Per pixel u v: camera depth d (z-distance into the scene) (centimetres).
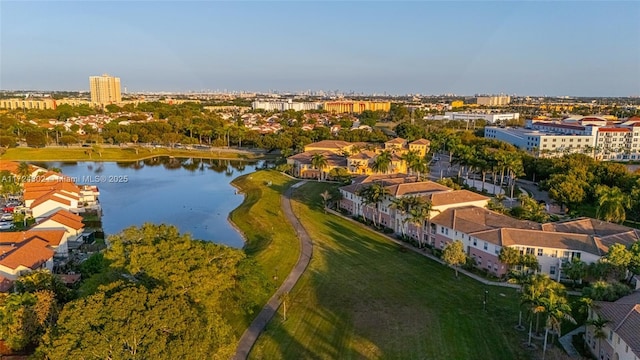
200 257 5672
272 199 13112
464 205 9462
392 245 9200
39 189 12662
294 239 9562
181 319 4244
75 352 3819
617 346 4694
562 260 7312
